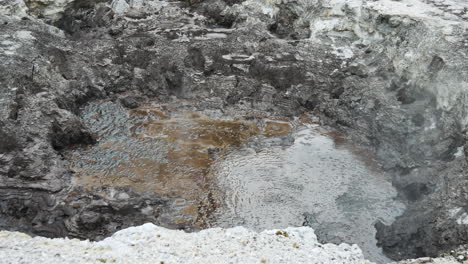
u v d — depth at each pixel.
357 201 21.25
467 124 20.45
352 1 29.39
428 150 21.66
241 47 30.61
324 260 13.80
